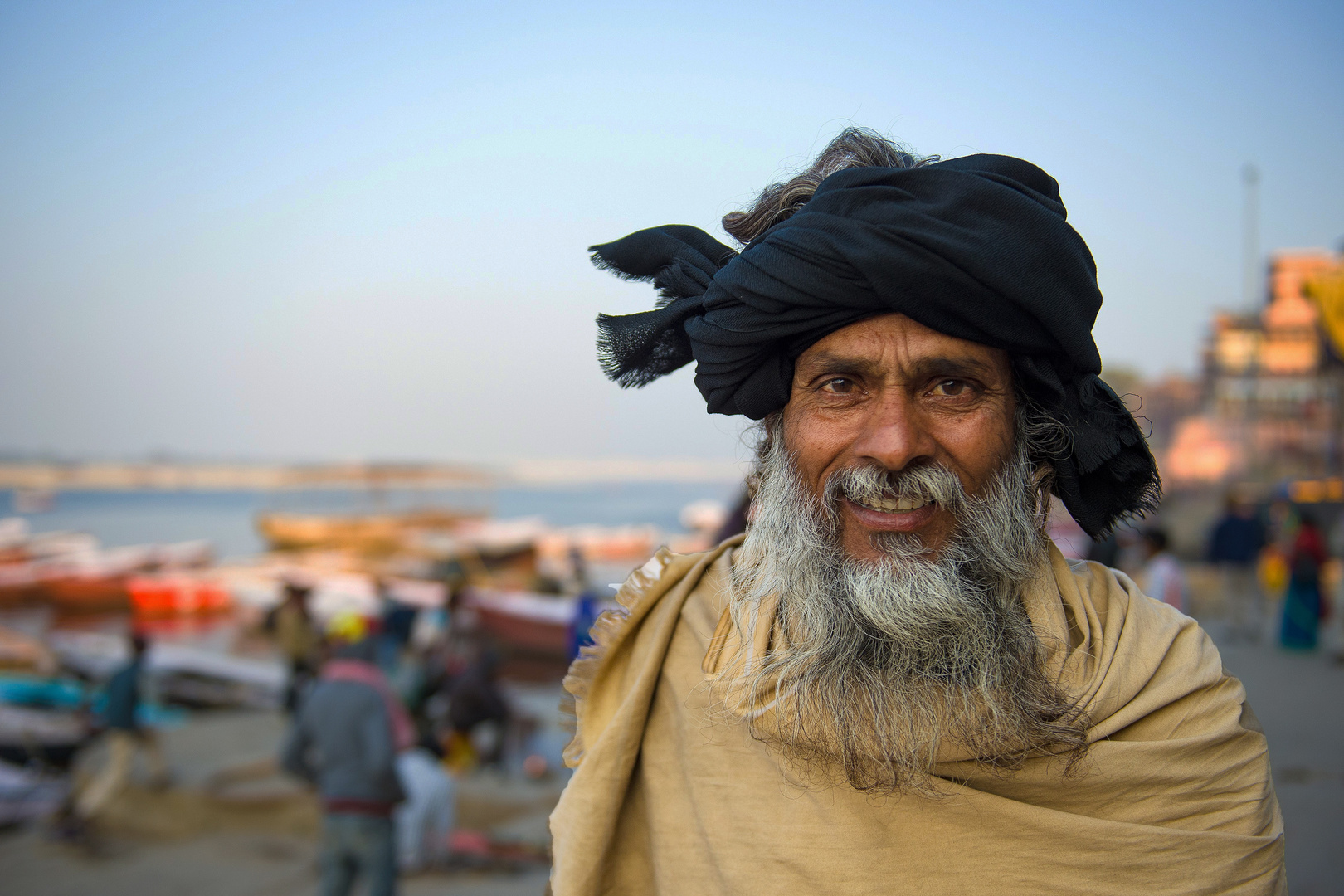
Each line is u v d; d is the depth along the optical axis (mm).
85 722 9539
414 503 56062
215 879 6367
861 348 1063
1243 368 36312
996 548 1080
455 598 9516
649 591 1334
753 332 1097
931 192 1037
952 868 1074
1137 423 1151
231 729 10727
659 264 1319
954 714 1066
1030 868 1067
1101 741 1071
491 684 9008
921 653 1078
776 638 1163
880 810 1094
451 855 6562
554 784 8602
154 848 6938
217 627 24281
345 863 5125
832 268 1032
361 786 5094
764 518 1217
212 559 39219
